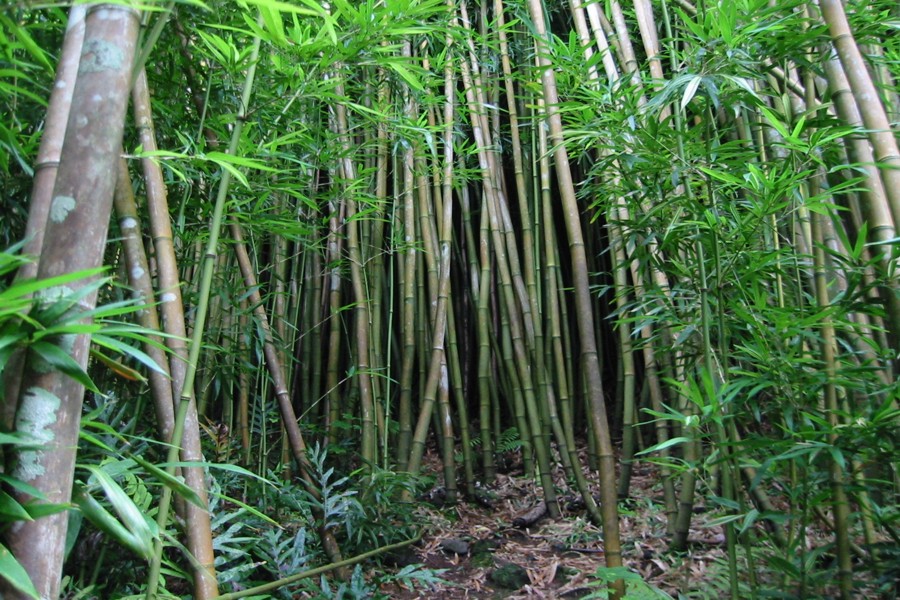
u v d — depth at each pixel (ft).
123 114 2.85
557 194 11.24
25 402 2.58
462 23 9.75
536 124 9.35
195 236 6.13
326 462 9.11
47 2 2.74
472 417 11.66
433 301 9.70
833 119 4.67
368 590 6.15
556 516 8.29
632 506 8.04
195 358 4.09
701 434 5.84
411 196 9.49
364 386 8.34
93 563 4.94
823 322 4.69
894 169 4.22
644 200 5.74
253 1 2.83
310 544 6.77
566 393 8.66
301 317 10.28
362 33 4.81
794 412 4.79
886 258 4.35
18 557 2.54
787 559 4.85
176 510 4.40
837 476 4.51
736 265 5.16
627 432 8.09
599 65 7.79
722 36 4.62
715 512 7.07
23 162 3.86
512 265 9.53
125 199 4.24
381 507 7.18
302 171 7.06
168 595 4.30
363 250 9.54
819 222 5.17
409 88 7.54
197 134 5.69
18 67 4.19
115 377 5.50
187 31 5.35
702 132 5.81
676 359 6.46
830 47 4.92
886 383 4.81
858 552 5.03
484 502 8.86
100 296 5.29
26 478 2.56
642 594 4.58
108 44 2.83
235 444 8.18
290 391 9.36
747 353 5.20
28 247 3.10
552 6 10.14
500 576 6.59
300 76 5.30
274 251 8.57
